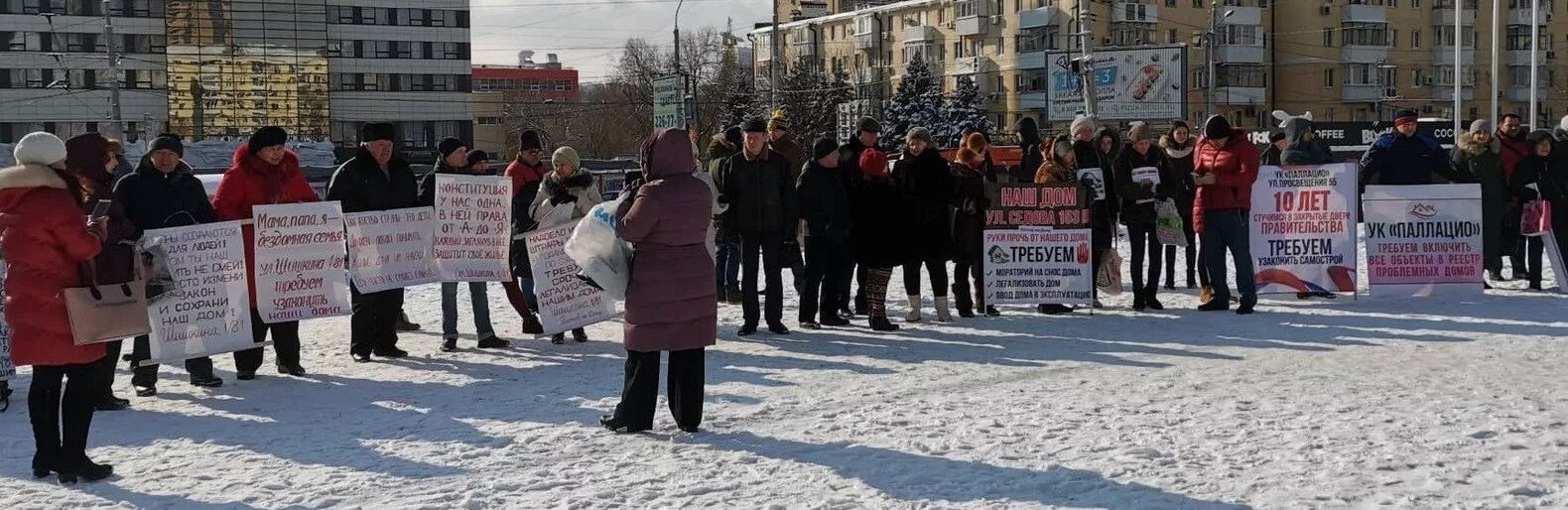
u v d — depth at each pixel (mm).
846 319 12148
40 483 6488
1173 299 13945
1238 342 10633
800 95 76438
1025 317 12562
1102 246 13039
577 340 11359
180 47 80188
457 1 95375
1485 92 84812
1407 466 6199
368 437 7434
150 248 8344
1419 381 8641
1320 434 6957
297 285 9891
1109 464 6344
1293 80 82312
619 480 6230
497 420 7844
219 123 81188
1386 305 13078
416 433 7504
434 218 10703
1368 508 5500
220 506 5938
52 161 6430
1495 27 49219
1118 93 55219
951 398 8266
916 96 70188
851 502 5766
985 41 85250
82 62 84375
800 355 10227
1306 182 13398
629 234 7047
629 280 7262
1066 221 12711
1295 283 13438
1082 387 8609
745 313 11430
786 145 13398
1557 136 14109
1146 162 12805
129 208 9188
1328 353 9969
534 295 11875
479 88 143125
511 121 106562
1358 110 83375
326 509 5832
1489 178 14773
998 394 8391
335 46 91562
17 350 6395
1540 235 14094
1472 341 10516
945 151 29984
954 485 6031
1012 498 5789
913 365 9656
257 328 9750
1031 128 13805
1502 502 5531
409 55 94125
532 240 10789
